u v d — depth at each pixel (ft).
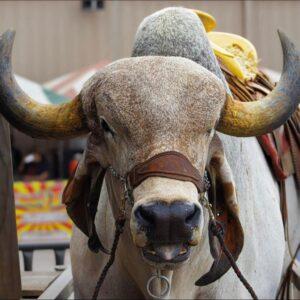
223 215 10.12
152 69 8.94
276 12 55.11
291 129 12.98
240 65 12.67
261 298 11.60
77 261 11.93
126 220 9.58
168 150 8.53
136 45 10.57
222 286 10.85
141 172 8.52
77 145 45.96
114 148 9.07
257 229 11.30
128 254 10.12
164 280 9.81
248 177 11.08
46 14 54.29
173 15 10.39
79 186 10.10
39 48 54.34
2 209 9.18
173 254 8.41
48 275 16.11
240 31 55.21
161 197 8.11
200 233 8.34
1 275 9.14
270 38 55.21
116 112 8.77
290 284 13.37
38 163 43.42
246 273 11.09
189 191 8.34
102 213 10.96
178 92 8.78
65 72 54.49
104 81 9.02
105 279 11.19
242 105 9.53
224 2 54.95
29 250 18.58
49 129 9.55
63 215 30.76
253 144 11.89
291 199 13.07
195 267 10.39
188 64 9.16
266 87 13.34
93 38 54.60
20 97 9.52
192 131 8.72
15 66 54.24
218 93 9.05
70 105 9.56
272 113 9.55
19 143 48.93
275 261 11.82
